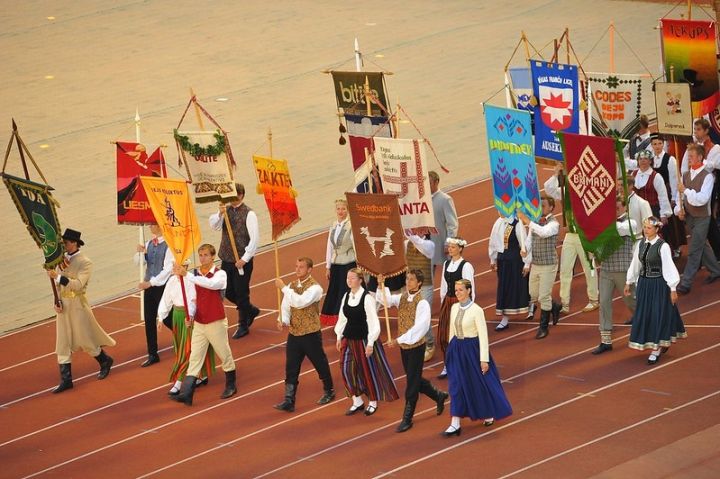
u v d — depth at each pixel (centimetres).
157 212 4553
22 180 4753
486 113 4644
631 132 5228
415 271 4028
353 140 4984
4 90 9238
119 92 9062
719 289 4972
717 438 3644
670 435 3712
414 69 9281
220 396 4619
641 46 9250
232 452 4081
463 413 3919
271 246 6381
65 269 4894
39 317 5716
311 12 11294
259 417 4369
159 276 4916
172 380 4697
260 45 10212
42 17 11400
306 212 6788
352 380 4238
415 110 8319
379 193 4450
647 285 4303
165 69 9612
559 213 6219
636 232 4456
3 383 5034
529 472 3569
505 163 4631
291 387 4400
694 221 4922
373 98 4869
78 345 4881
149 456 4144
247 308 5222
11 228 6781
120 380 4919
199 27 10881
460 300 3928
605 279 4466
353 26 10700
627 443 3691
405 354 4038
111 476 4016
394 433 4047
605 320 4484
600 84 5238
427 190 4462
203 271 4575
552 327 4838
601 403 4038
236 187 5122
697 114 5322
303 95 8825
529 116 4472
